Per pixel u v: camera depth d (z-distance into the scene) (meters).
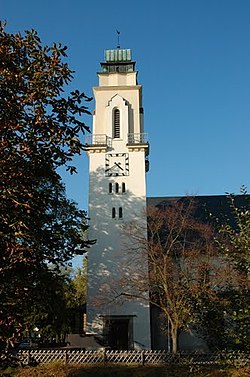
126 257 43.69
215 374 16.47
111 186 47.03
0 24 13.70
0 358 11.70
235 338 10.49
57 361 30.44
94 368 28.88
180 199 53.22
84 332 46.38
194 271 36.94
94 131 49.84
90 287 43.28
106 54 54.50
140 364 30.45
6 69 13.14
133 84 52.47
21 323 11.76
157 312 43.56
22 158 12.77
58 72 13.45
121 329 42.53
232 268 11.30
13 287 12.28
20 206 12.46
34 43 13.78
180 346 42.12
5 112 12.76
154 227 42.75
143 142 48.59
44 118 13.16
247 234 10.76
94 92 51.72
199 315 11.03
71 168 14.17
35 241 13.09
